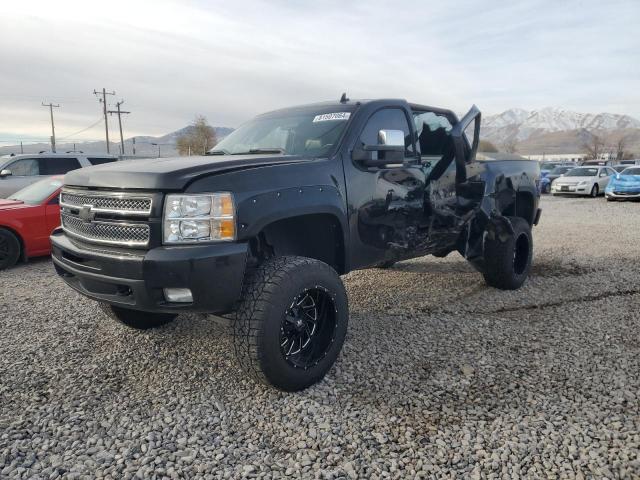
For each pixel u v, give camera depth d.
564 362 3.67
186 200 2.89
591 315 4.73
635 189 18.77
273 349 3.04
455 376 3.47
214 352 3.92
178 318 4.69
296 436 2.77
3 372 3.58
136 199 2.98
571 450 2.58
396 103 4.39
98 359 3.81
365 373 3.53
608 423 2.84
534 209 6.28
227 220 2.94
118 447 2.66
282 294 3.04
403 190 4.27
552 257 7.61
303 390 3.29
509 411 2.99
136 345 4.08
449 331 4.34
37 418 2.94
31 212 7.61
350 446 2.66
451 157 4.89
